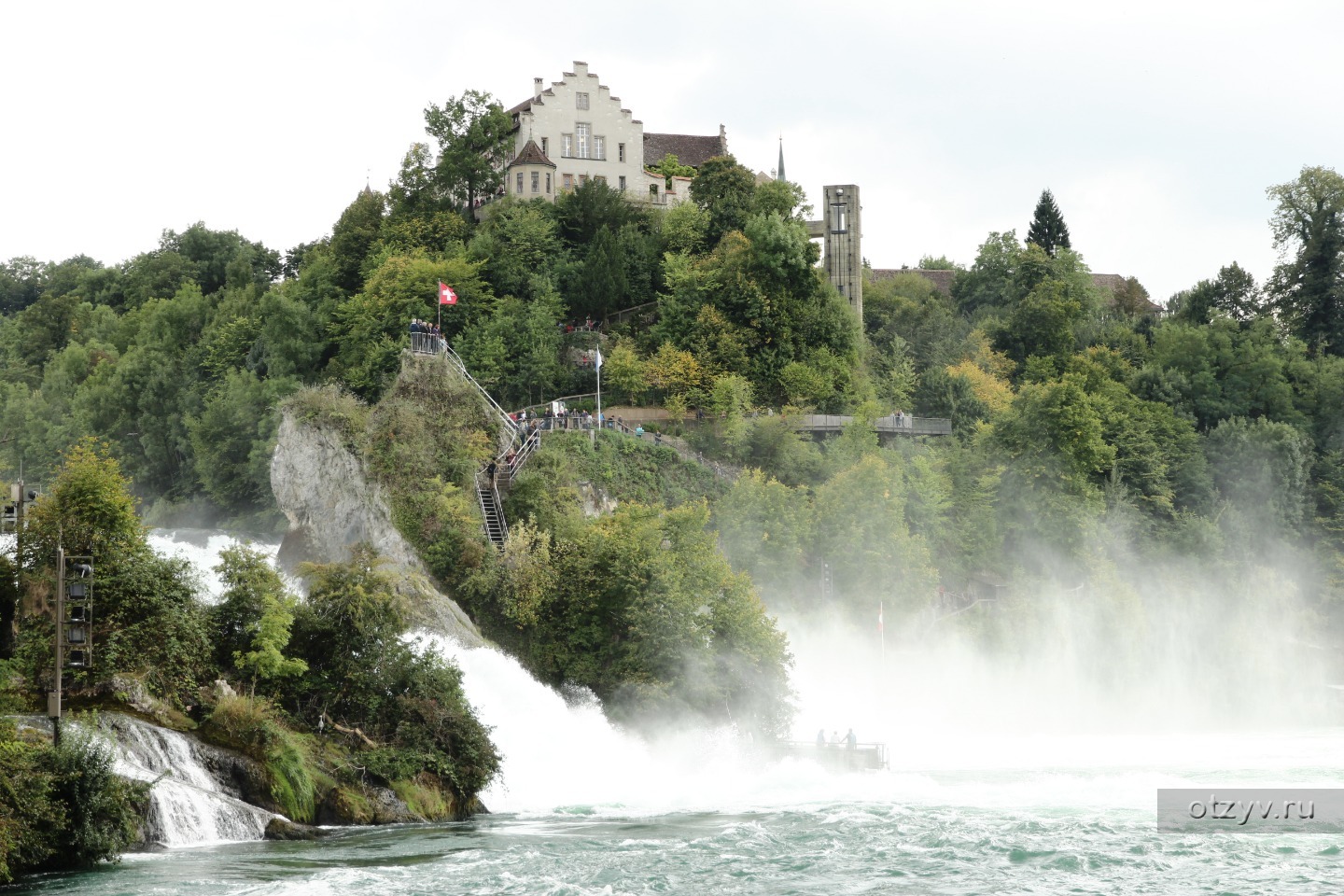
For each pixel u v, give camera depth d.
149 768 58.03
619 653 86.06
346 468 95.38
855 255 150.12
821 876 53.03
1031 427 135.62
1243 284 189.25
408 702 68.56
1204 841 59.75
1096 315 184.75
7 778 49.97
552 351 127.75
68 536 63.81
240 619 68.88
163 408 141.38
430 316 124.38
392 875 52.09
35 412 155.12
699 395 126.75
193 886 49.25
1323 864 55.62
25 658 60.62
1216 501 147.50
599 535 89.81
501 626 87.88
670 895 50.25
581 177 160.25
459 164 149.00
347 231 143.88
